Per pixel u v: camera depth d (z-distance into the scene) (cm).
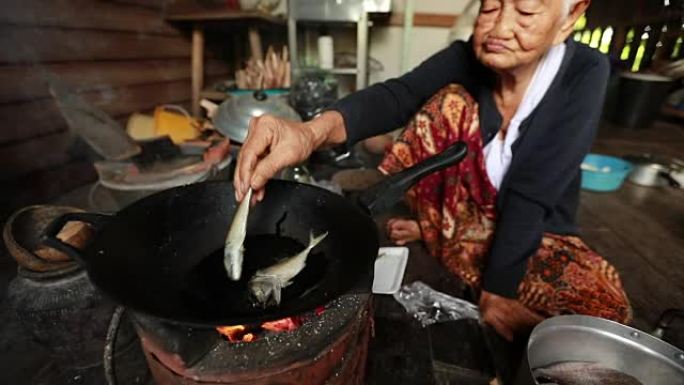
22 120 203
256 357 70
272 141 101
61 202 223
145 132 245
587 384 106
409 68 414
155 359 76
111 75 253
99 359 121
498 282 136
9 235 108
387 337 134
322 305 63
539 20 106
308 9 336
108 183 152
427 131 153
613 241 209
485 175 145
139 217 85
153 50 295
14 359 124
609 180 272
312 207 98
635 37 421
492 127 141
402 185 103
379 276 154
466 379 122
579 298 131
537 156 128
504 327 135
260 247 98
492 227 155
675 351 105
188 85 347
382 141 312
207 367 70
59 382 117
